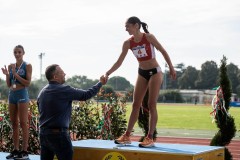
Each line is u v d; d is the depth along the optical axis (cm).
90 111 1296
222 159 866
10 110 890
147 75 836
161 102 10906
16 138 888
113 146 832
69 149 701
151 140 831
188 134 2525
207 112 5391
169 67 809
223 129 1220
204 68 13925
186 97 11606
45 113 700
